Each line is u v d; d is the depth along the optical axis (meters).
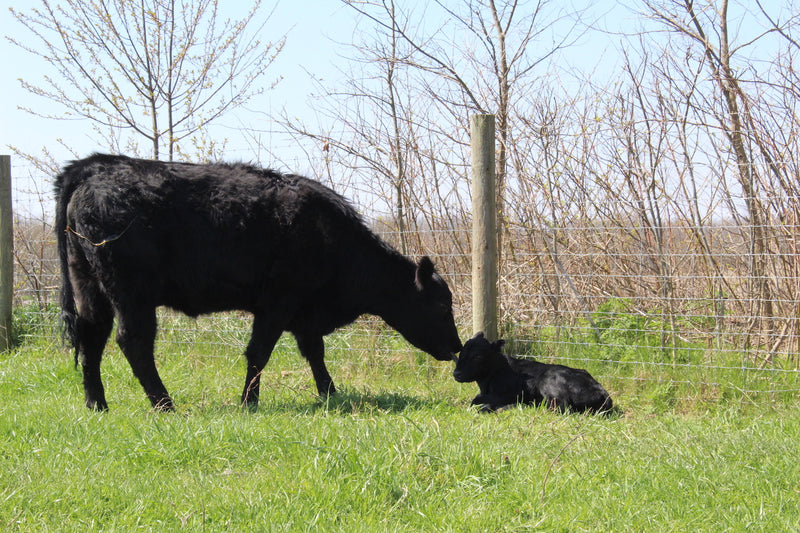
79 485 3.44
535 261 7.62
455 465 3.64
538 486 3.50
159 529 3.05
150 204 5.38
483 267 6.41
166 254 5.46
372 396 5.91
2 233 8.41
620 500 3.38
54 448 4.04
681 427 4.75
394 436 3.99
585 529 3.12
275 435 4.20
